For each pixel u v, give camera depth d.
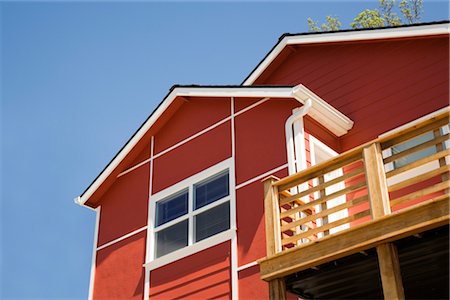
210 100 13.23
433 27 11.27
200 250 11.73
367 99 11.81
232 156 12.15
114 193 14.26
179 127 13.59
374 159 8.50
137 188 13.78
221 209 11.87
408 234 7.71
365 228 8.09
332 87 12.49
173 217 12.70
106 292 13.05
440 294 9.47
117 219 13.83
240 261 10.99
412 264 8.55
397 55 11.80
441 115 8.13
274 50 13.44
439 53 11.23
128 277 12.80
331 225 8.74
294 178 9.38
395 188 8.24
